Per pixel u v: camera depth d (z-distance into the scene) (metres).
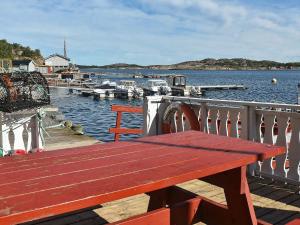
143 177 2.27
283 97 56.91
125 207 4.23
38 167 2.50
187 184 5.04
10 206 1.80
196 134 3.77
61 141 8.49
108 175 2.31
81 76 95.31
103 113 35.38
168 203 3.46
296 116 4.88
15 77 6.67
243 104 5.43
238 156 2.80
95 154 2.89
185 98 6.50
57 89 61.34
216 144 3.25
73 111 36.81
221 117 5.90
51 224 3.79
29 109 6.69
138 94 49.31
